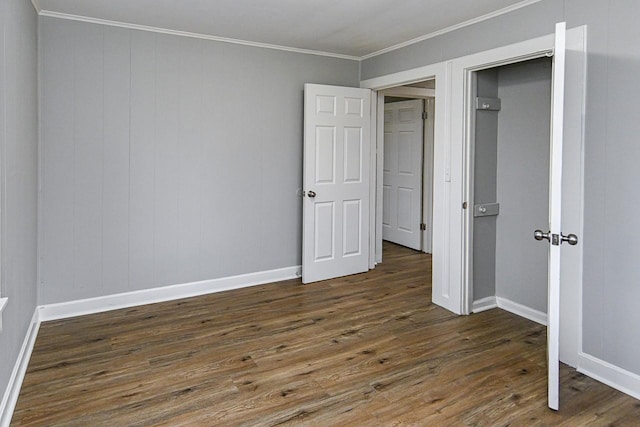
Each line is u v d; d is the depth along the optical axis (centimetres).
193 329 330
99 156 357
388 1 301
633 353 243
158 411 224
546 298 346
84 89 347
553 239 217
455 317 359
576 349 271
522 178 359
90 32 346
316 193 445
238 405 230
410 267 512
